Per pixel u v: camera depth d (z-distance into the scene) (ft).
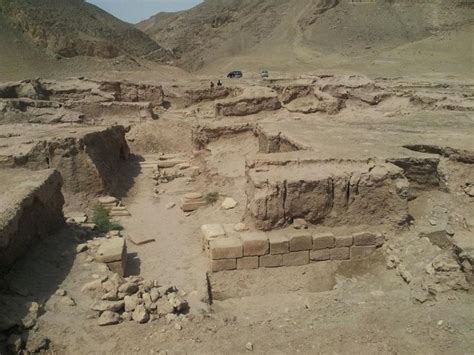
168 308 26.13
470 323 24.82
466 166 41.73
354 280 32.99
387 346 23.57
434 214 38.73
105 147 54.54
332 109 71.31
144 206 49.52
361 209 36.04
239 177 51.57
